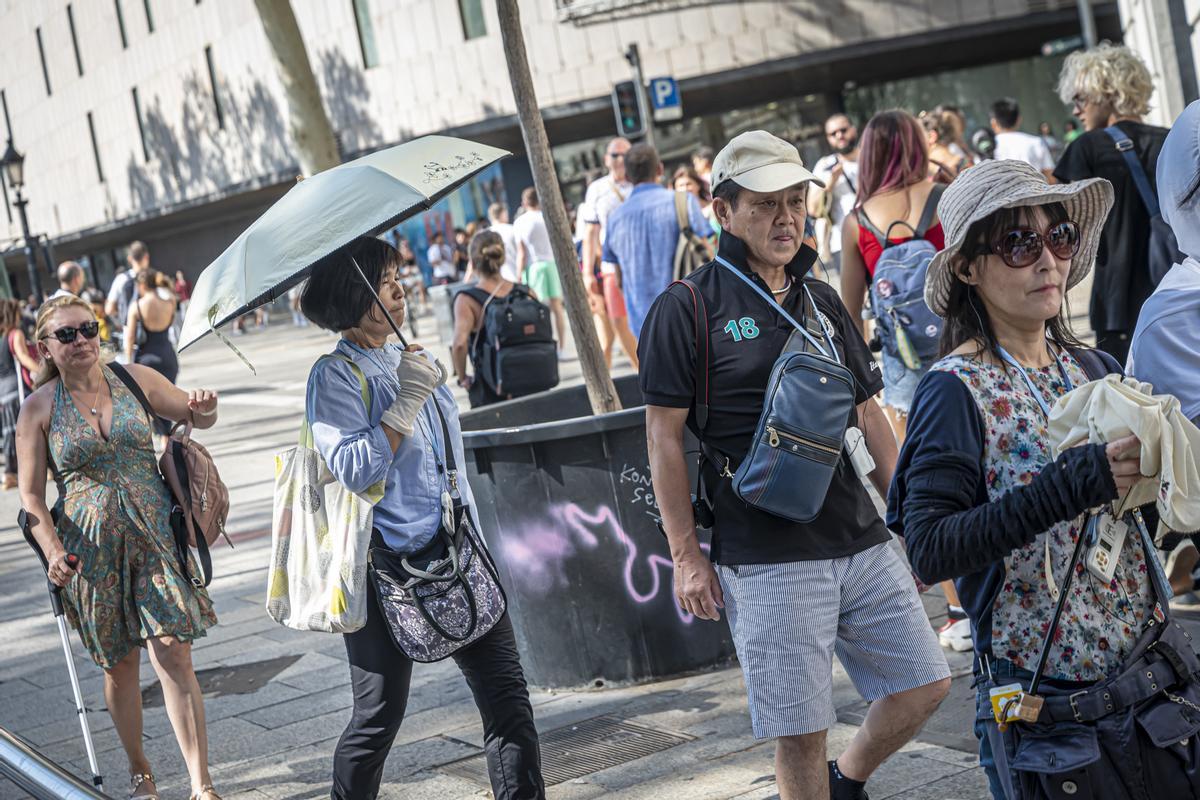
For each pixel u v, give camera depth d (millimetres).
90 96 47438
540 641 5129
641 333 3268
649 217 7664
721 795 3986
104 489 4359
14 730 5629
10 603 8148
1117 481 2051
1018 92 35125
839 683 4820
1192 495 2041
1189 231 3002
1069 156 5016
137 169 45969
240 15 39688
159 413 4551
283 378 20688
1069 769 2178
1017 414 2322
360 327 3545
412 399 3490
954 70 35062
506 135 35000
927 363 4777
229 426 15352
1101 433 2062
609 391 5586
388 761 4680
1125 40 16891
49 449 4418
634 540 4945
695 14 32219
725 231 3248
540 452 4977
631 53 17000
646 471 4910
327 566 3455
